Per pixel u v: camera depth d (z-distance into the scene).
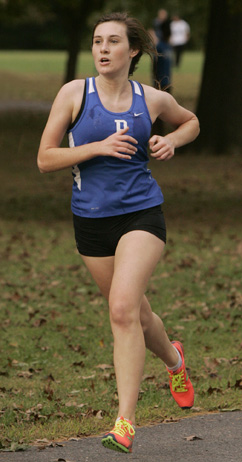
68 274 24.91
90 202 11.02
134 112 10.96
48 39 162.62
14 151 54.44
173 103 11.59
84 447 11.36
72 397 14.19
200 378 14.99
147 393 14.09
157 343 11.88
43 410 13.23
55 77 98.38
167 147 10.98
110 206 10.95
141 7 79.69
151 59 11.56
